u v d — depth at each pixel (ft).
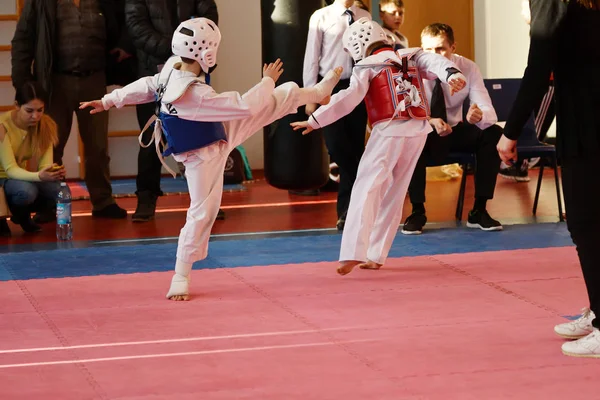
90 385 13.07
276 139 29.43
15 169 27.04
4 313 17.49
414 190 26.05
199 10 28.40
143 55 28.84
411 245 24.13
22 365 14.10
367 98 19.89
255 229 27.58
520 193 34.24
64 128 29.76
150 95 18.48
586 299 17.53
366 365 13.74
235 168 39.06
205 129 17.85
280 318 16.71
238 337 15.48
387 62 19.60
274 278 20.21
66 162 43.34
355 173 26.63
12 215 27.55
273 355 14.37
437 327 15.81
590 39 13.20
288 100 18.51
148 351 14.74
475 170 26.58
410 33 43.01
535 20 13.46
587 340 13.92
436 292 18.48
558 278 19.45
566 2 13.28
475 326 15.80
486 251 22.90
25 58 28.99
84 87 29.66
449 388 12.63
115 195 36.83
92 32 29.45
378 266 20.79
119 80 31.42
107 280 20.39
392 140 19.52
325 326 16.08
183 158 18.08
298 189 29.91
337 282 19.65
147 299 18.47
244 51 45.42
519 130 14.10
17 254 24.17
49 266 22.44
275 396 12.45
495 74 43.73
